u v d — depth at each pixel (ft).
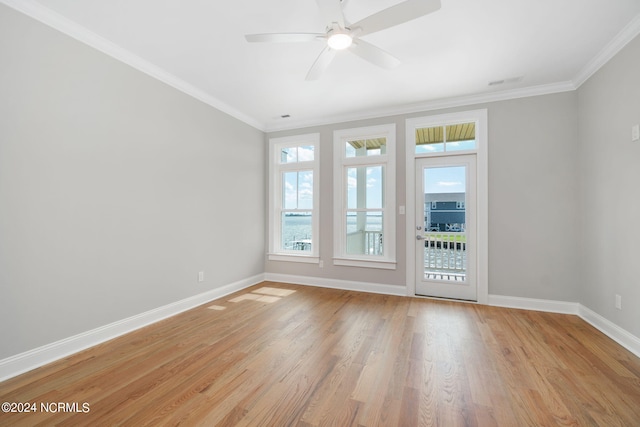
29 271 6.43
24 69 6.34
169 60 8.83
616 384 5.82
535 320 9.40
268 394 5.54
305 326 8.93
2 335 6.02
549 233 10.28
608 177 8.26
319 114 13.41
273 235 15.10
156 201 9.40
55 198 6.88
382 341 7.88
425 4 5.08
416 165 12.39
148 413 5.00
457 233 11.76
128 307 8.54
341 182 13.61
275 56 8.59
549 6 6.40
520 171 10.64
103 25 7.17
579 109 9.81
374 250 13.30
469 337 8.12
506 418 4.86
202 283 11.19
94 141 7.68
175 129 10.05
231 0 6.27
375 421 4.80
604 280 8.46
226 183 12.46
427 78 9.83
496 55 8.41
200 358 6.95
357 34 6.03
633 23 6.88
